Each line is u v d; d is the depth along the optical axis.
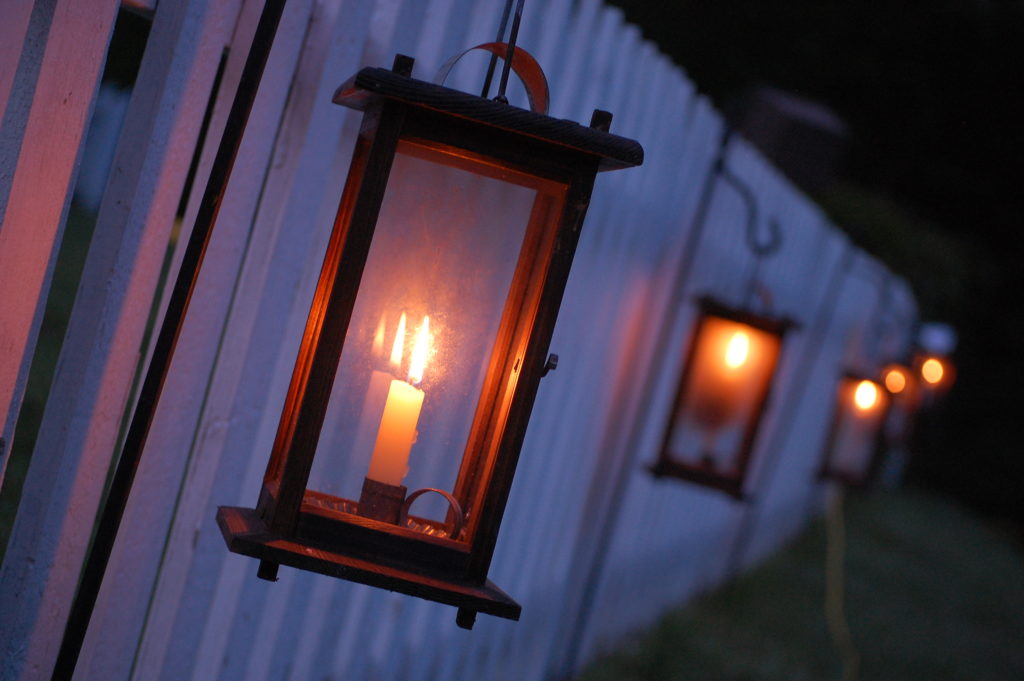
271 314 1.85
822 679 5.10
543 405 2.98
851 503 12.25
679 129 3.42
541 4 2.43
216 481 1.85
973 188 18.34
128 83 4.21
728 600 6.09
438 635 2.87
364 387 1.27
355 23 1.87
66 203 1.49
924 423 14.70
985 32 17.44
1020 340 17.09
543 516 3.20
